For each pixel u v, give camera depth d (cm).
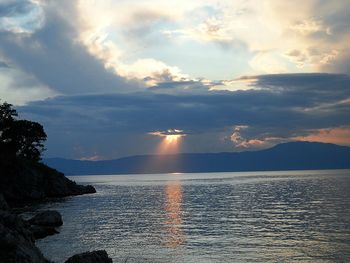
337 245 4553
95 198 12812
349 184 18238
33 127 13600
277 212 8200
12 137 13012
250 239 5081
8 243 2872
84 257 3089
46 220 6178
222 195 13612
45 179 13450
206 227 6203
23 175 12481
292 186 18038
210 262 3894
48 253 4288
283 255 4138
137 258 4084
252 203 10388
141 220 7162
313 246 4541
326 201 10312
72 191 14625
